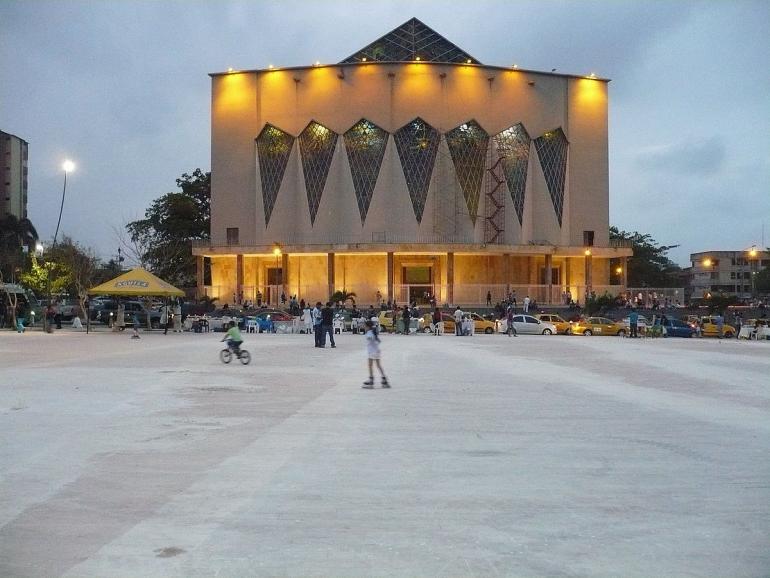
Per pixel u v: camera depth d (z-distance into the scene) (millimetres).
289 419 13188
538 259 78375
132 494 8164
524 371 22609
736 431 12219
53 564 6105
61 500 7934
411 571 5969
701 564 6156
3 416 13344
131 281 44000
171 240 87375
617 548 6520
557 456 10219
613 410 14492
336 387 18062
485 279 76375
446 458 10047
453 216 74812
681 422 13086
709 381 20000
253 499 7977
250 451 10422
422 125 75625
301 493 8227
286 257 74875
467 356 28938
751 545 6617
